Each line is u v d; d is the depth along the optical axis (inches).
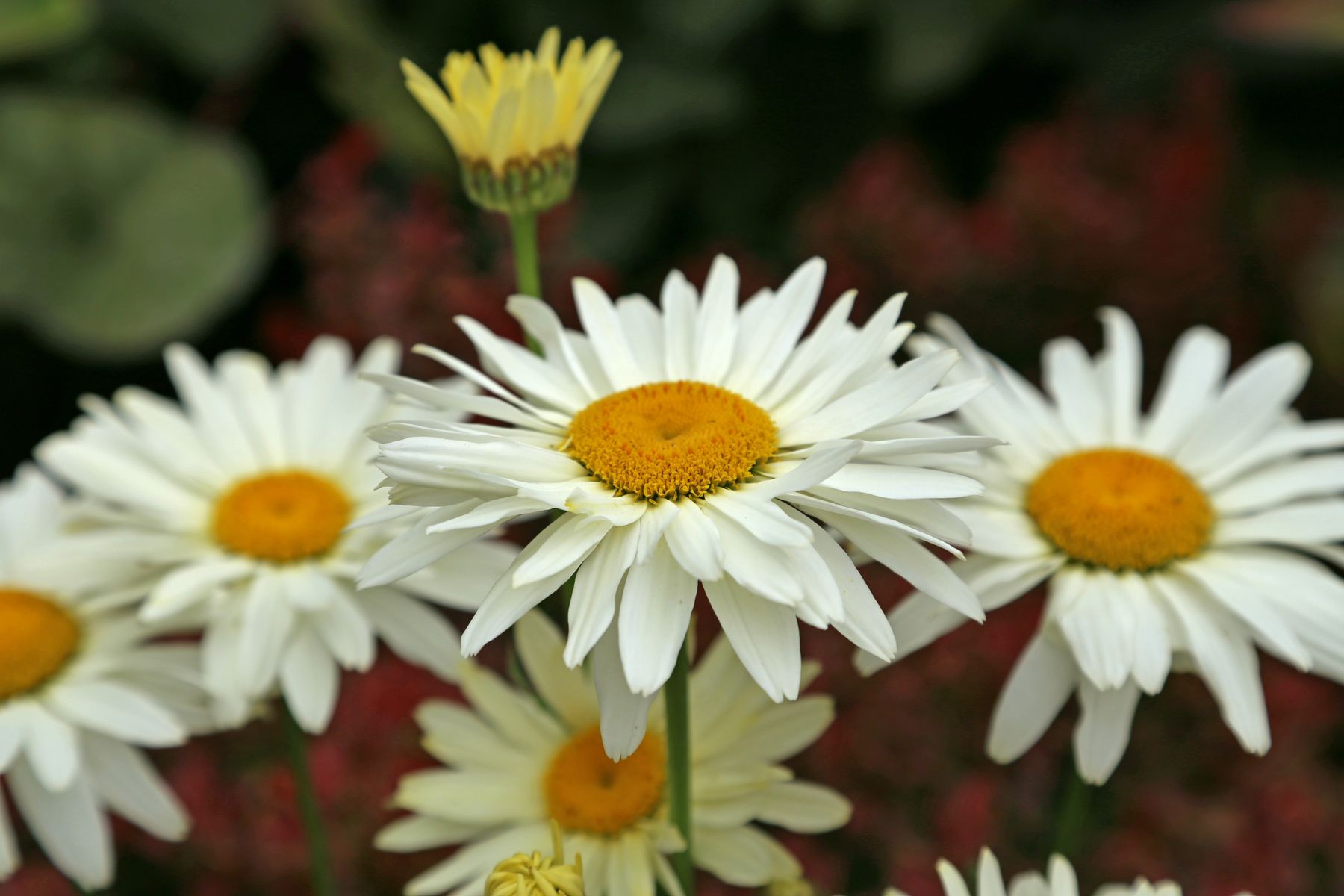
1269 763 24.2
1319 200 35.8
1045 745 24.1
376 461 17.3
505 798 19.5
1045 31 41.6
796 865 19.3
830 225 30.2
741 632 17.5
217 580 20.5
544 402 18.8
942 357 18.0
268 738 24.3
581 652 17.1
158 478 21.5
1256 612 19.2
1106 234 29.5
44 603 20.7
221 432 21.8
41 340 37.3
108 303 34.6
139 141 36.0
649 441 17.9
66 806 20.3
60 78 39.0
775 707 19.3
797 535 17.2
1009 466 20.2
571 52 20.1
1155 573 19.7
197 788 23.8
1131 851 23.7
